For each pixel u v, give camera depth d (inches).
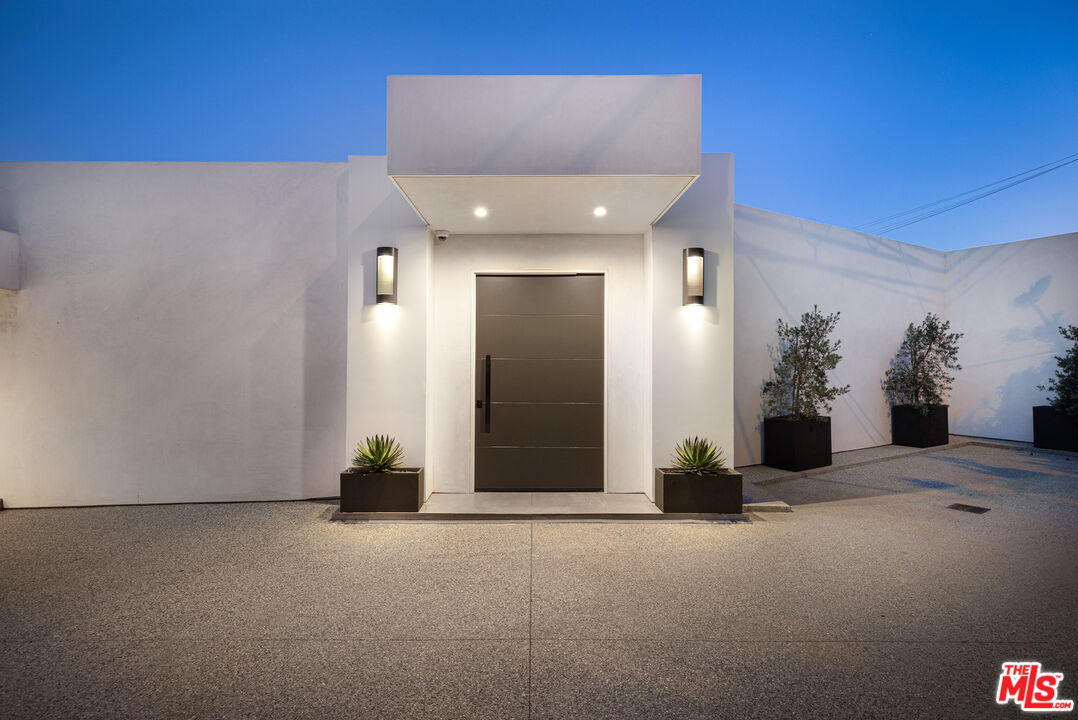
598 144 162.6
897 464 306.3
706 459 196.7
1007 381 375.6
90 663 100.3
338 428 226.7
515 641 109.0
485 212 197.9
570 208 193.2
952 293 406.3
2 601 127.3
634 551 161.9
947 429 364.8
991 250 384.5
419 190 175.2
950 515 202.1
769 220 306.2
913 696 91.0
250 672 97.6
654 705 88.7
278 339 225.5
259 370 224.8
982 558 156.6
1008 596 130.6
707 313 211.5
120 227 221.8
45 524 192.2
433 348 222.8
